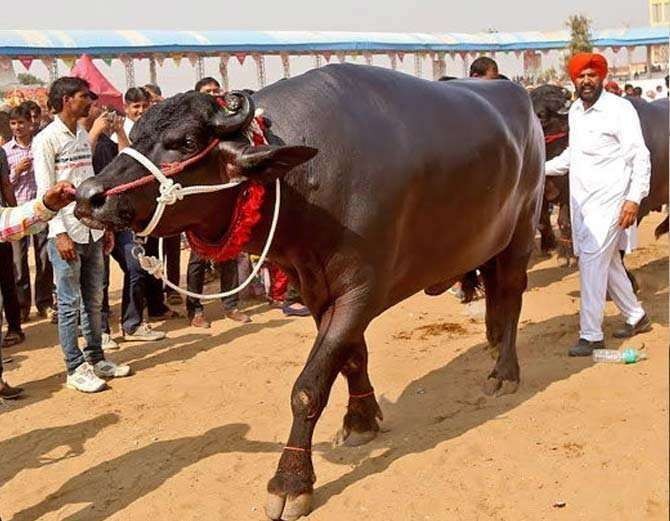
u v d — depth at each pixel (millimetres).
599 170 6320
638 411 5289
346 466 4863
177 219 4070
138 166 3943
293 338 7934
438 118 4734
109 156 7758
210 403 6227
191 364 7246
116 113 7844
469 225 4953
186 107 4004
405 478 4660
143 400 6379
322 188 4227
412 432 5289
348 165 4273
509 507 4301
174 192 3949
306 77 4504
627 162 6277
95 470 5156
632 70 25984
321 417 5699
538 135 5801
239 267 8938
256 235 4285
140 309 8070
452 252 4957
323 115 4301
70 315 6594
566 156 6910
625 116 6238
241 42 17359
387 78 4703
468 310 8227
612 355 6297
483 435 5129
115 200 3887
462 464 4777
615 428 5066
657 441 4828
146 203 3959
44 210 4016
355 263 4348
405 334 7621
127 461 5250
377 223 4355
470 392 5957
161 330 8453
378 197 4348
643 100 8758
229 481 4867
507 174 5180
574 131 6449
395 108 4566
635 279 8484
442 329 7699
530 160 5645
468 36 22719
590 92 6305
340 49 19188
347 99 4422
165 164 3951
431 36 21562
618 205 6328
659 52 25047
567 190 9039
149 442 5539
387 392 6102
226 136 4020
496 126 5105
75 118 6426
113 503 4711
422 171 4547
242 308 9242
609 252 6438
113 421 5973
